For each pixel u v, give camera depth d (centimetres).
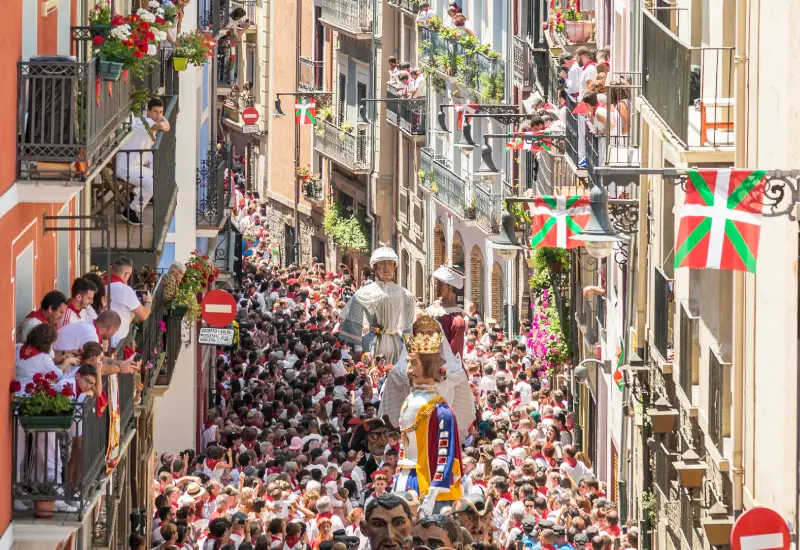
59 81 2952
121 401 3691
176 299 5456
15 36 2880
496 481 5050
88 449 2995
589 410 7656
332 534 4794
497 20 10406
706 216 3334
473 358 7788
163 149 4612
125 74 3541
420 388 3192
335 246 14450
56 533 2920
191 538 4925
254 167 17300
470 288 11012
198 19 7619
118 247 4344
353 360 8031
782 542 3111
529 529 4791
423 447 3152
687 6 4891
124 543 4688
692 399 4872
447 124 11419
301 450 5859
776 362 3816
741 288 4156
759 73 3956
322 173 14825
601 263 7062
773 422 3844
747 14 4062
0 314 2792
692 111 4538
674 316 5272
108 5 4062
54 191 2925
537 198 5256
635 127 5984
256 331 9112
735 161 4141
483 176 7431
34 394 2875
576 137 6556
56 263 3559
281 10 15850
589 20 7625
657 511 5438
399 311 4262
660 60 4666
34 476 2912
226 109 17912
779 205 3734
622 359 6250
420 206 12294
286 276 11844
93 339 3234
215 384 8362
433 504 3111
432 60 11362
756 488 4034
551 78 8019
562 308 8006
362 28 13188
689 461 4656
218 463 5556
